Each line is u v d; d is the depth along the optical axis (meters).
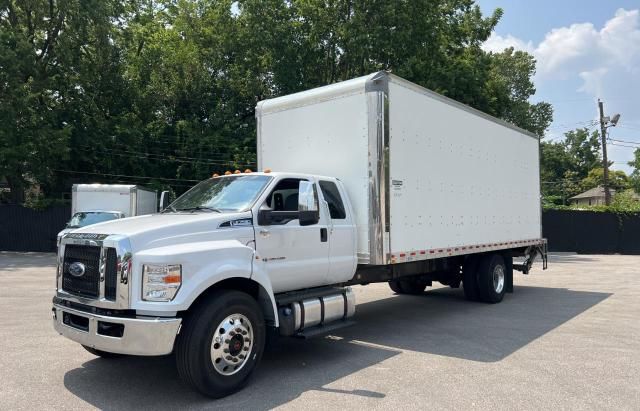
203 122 33.19
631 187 62.84
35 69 27.88
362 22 25.19
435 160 8.45
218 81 33.66
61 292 5.38
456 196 9.08
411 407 4.77
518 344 7.25
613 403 4.89
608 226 27.39
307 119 7.87
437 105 8.55
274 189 6.22
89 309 5.04
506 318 9.22
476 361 6.36
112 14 30.02
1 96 26.17
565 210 27.91
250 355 5.33
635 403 4.90
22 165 26.91
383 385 5.43
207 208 6.07
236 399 5.00
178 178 31.22
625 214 27.20
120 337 4.72
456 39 29.38
